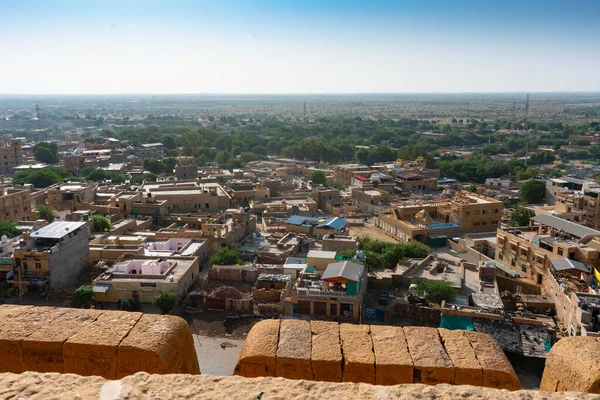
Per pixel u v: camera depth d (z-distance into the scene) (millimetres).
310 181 147250
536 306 55562
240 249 77688
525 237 70375
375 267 67188
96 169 149750
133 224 86188
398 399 7621
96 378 8047
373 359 10461
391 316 54906
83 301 56250
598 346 10352
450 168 164125
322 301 54000
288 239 83250
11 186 117500
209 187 112875
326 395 7723
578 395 7715
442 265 69562
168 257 66000
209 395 7664
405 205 104562
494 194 138000
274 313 55656
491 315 49438
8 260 59438
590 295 47469
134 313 11398
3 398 7453
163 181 129875
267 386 7918
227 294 57812
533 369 43062
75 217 85312
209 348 48406
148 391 7730
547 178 143500
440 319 53875
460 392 7801
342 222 89688
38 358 10484
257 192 116375
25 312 11375
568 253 59906
